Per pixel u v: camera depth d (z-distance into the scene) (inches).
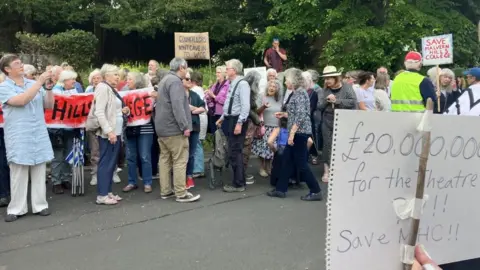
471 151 96.6
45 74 217.0
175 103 241.0
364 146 82.6
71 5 751.7
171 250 183.0
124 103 256.8
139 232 204.2
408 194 87.9
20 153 217.2
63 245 188.9
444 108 323.3
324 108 296.2
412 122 86.4
